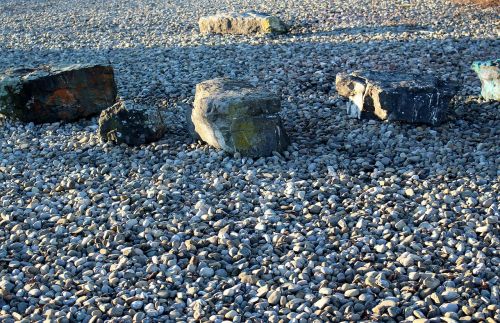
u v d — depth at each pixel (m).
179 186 6.53
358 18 10.17
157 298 5.59
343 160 6.79
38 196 6.52
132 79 8.55
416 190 6.39
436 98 7.10
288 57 8.82
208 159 6.85
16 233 6.11
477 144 6.88
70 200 6.43
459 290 5.55
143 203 6.35
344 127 7.25
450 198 6.25
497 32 9.11
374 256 5.80
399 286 5.61
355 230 6.01
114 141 7.14
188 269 5.78
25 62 9.40
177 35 10.21
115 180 6.66
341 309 5.48
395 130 7.13
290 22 10.27
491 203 6.18
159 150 7.02
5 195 6.52
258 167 6.72
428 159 6.75
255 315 5.47
